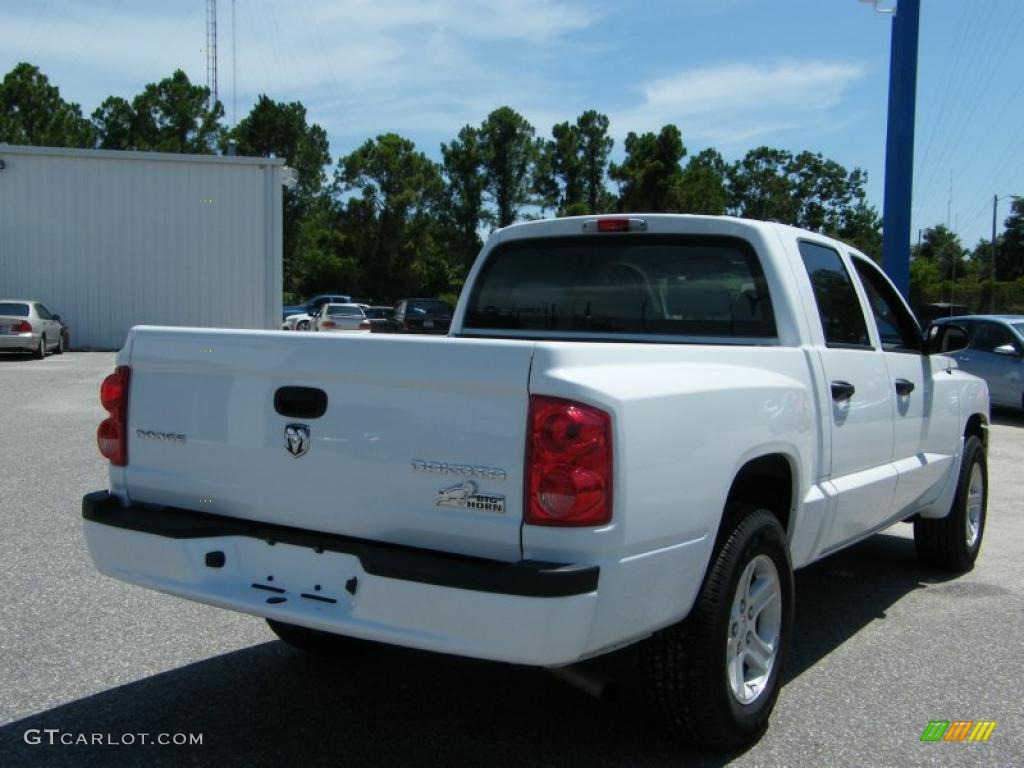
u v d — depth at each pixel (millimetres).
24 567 5867
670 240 4648
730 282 4457
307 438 3330
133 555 3635
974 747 3732
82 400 14828
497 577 2842
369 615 3094
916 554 6500
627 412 2990
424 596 2973
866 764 3582
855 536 4848
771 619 3830
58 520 7031
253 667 4461
